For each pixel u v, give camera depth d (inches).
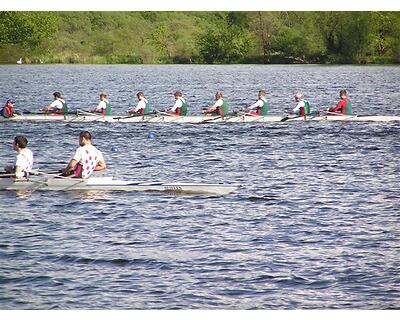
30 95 4840.1
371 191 1830.7
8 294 1178.6
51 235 1455.5
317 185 1895.9
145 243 1405.0
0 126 2960.1
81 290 1193.4
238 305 1139.9
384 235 1456.7
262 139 2650.1
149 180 1972.2
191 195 1766.7
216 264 1296.8
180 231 1481.3
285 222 1546.5
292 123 3041.3
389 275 1249.4
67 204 1673.2
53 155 2365.9
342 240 1425.9
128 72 7460.6
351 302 1152.2
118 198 1727.4
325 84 5856.3
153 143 2578.7
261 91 3075.8
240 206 1673.2
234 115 3070.9
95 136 2733.8
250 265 1291.8
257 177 2001.7
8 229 1493.6
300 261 1311.5
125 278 1239.5
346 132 2802.7
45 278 1238.9
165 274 1253.7
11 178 1787.6
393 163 2209.6
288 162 2225.6
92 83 5949.8
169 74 7165.4
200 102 4426.7
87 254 1344.7
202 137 2704.2
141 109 3085.6
